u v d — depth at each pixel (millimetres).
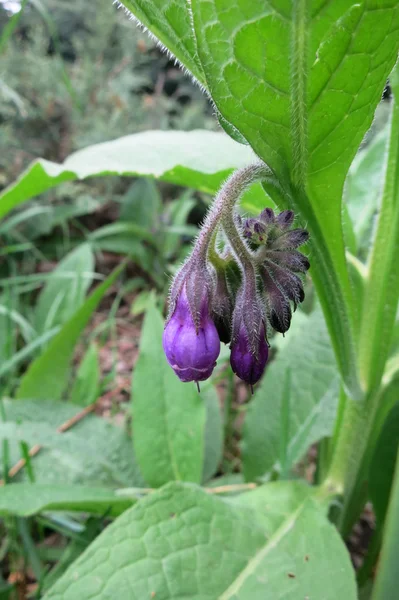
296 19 57
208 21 58
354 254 133
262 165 80
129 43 388
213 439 159
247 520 97
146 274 317
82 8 438
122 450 146
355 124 70
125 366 238
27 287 251
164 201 361
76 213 309
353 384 106
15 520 135
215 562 89
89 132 336
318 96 66
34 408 153
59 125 356
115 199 335
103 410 205
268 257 83
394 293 103
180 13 70
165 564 86
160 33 74
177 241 297
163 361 134
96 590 82
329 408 134
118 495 113
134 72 410
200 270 76
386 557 73
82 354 245
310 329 148
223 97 64
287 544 94
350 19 58
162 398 131
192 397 129
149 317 141
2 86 259
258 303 79
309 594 85
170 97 432
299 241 83
